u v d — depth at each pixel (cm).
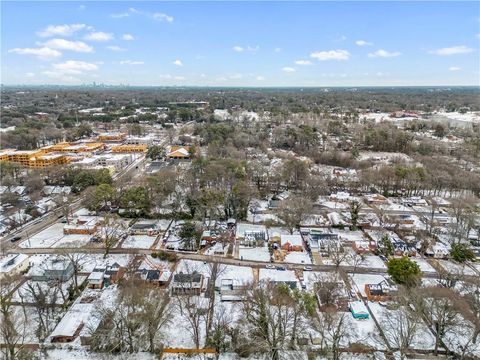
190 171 15638
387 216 12256
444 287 7500
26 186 14988
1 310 6925
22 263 8950
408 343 6212
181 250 10288
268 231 11531
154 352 6378
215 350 6288
